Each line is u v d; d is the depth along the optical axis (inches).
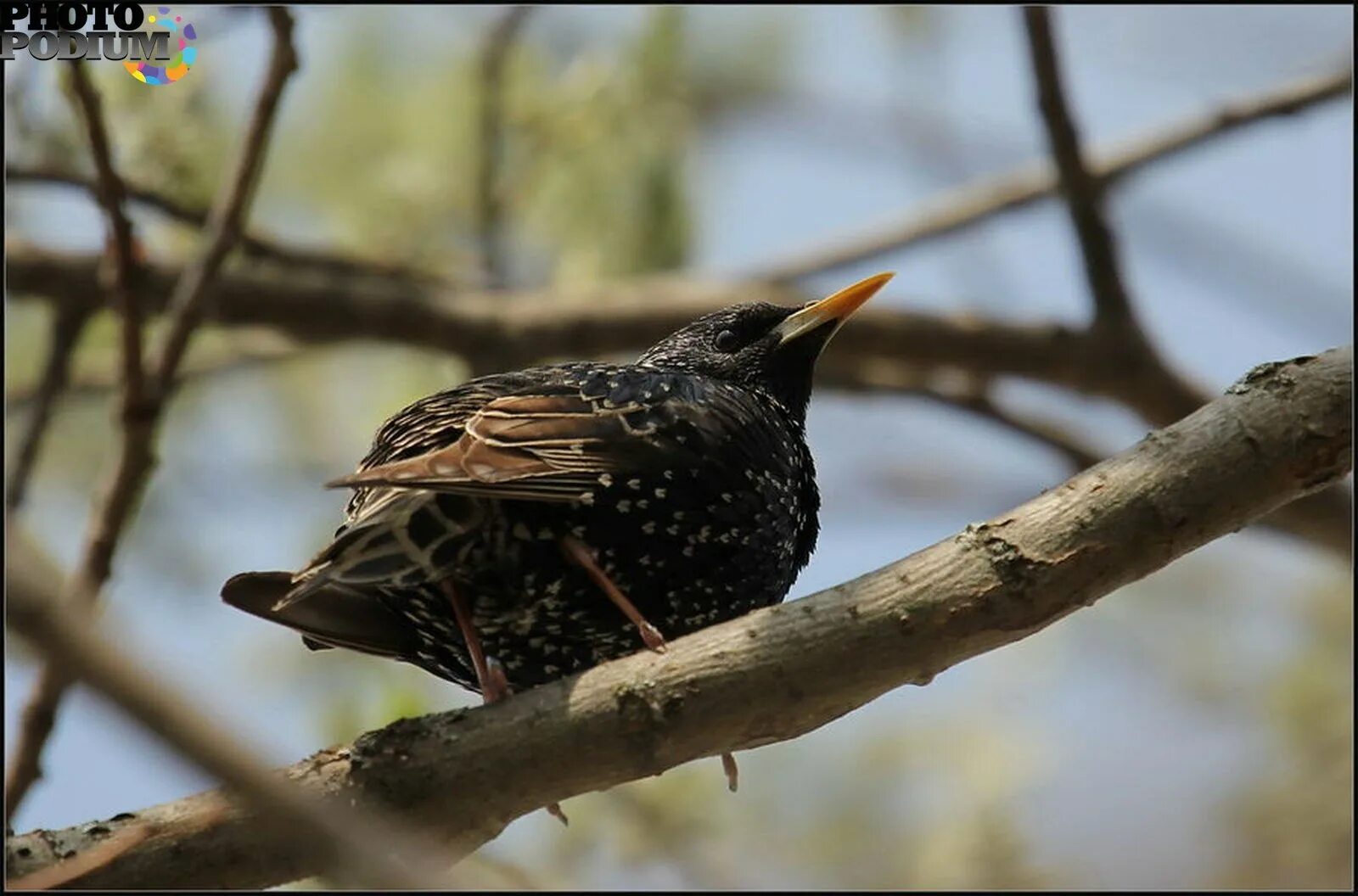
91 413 503.5
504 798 243.1
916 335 478.9
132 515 354.3
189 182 403.2
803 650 240.2
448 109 499.8
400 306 473.1
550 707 244.4
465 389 305.6
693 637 245.8
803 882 474.3
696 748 242.2
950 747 506.3
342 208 504.1
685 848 450.0
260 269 467.8
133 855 236.1
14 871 232.7
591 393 291.1
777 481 304.7
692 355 355.6
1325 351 250.1
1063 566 239.8
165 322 408.5
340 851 175.8
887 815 491.2
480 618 290.8
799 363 357.4
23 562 148.0
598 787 244.8
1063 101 458.9
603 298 482.3
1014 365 479.8
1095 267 473.4
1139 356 476.1
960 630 239.9
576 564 282.2
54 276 433.1
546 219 509.0
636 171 494.3
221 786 173.5
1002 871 479.8
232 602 293.6
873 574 245.8
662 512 285.7
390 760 243.3
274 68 355.3
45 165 393.4
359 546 260.4
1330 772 526.3
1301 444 241.3
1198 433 244.8
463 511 268.7
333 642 303.6
